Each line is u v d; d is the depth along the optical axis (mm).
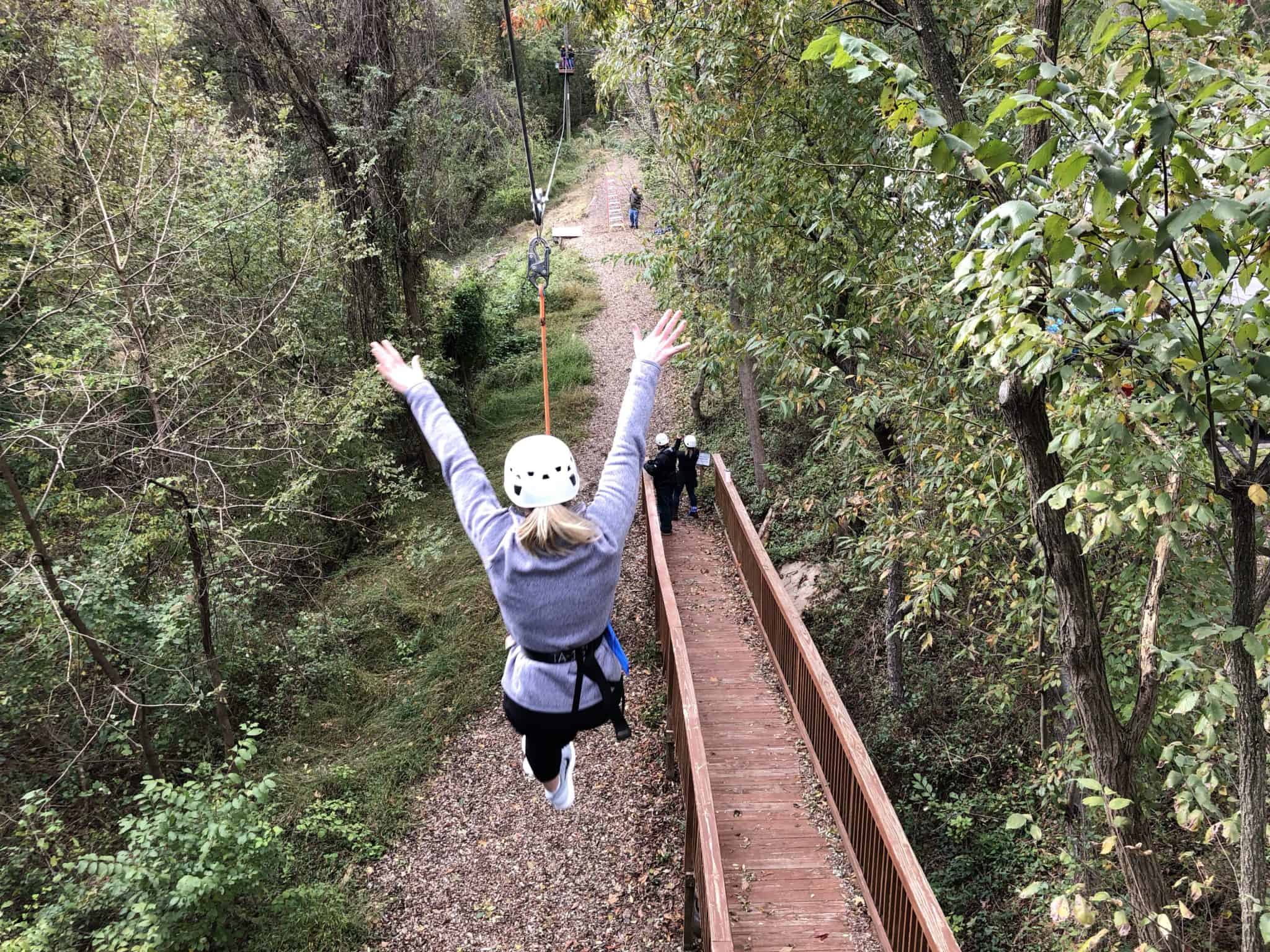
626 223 32562
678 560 12008
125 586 8734
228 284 11359
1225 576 5016
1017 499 5715
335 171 14438
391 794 8891
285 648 10578
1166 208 2211
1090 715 3725
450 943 7211
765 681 8578
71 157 8406
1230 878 5422
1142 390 2938
